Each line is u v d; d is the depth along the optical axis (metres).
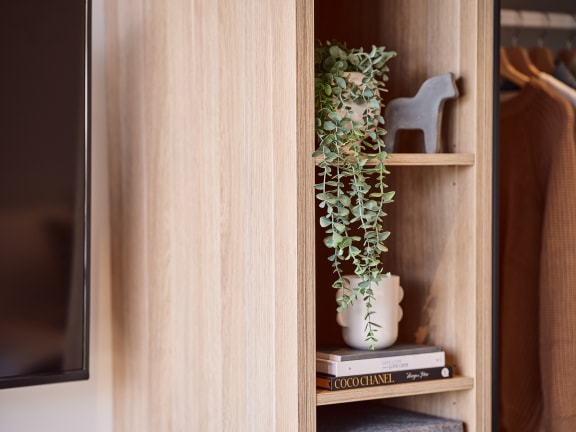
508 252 2.03
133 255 1.83
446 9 1.64
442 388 1.56
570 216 1.92
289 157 1.41
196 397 1.64
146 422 1.80
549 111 1.95
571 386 1.92
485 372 1.60
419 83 1.70
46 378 1.64
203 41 1.60
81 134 1.67
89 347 1.72
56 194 1.65
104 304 1.92
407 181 1.73
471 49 1.59
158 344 1.75
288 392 1.42
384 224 1.78
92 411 1.90
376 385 1.52
